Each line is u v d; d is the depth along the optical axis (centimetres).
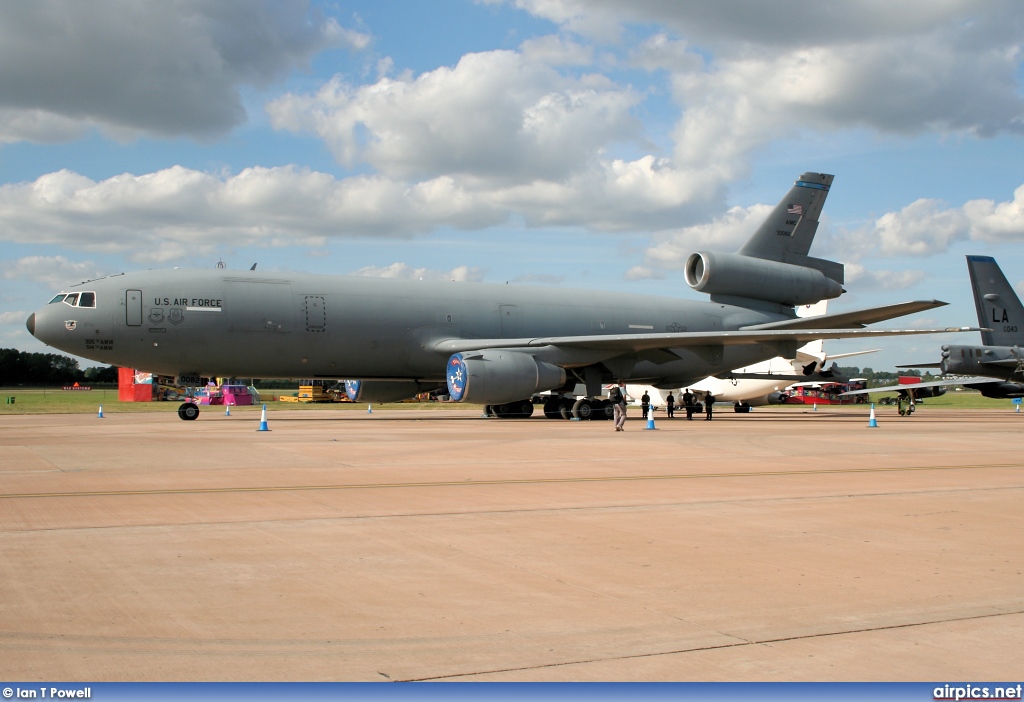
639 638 505
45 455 1590
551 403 3503
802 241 3953
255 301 2906
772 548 763
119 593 595
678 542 789
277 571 665
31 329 2764
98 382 16562
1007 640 503
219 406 5928
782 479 1284
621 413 2562
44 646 484
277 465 1434
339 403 6725
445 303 3266
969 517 937
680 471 1390
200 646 487
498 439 2109
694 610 563
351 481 1224
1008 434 2447
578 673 448
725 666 459
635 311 3656
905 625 531
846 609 566
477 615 550
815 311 4691
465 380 2906
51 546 753
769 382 5006
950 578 652
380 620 538
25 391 12256
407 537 806
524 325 3409
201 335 2827
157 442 1941
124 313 2741
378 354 3127
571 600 586
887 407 6750
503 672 450
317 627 522
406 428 2617
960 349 4166
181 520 889
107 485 1158
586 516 931
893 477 1316
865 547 769
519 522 891
